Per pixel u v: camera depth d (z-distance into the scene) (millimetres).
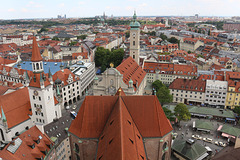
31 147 62094
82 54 199500
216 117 113188
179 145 83875
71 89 131125
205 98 128375
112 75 100188
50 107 86562
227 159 54969
